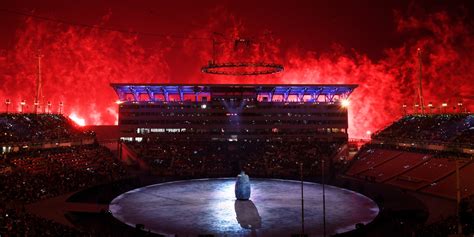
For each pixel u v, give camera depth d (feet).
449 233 159.22
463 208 158.51
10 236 158.10
